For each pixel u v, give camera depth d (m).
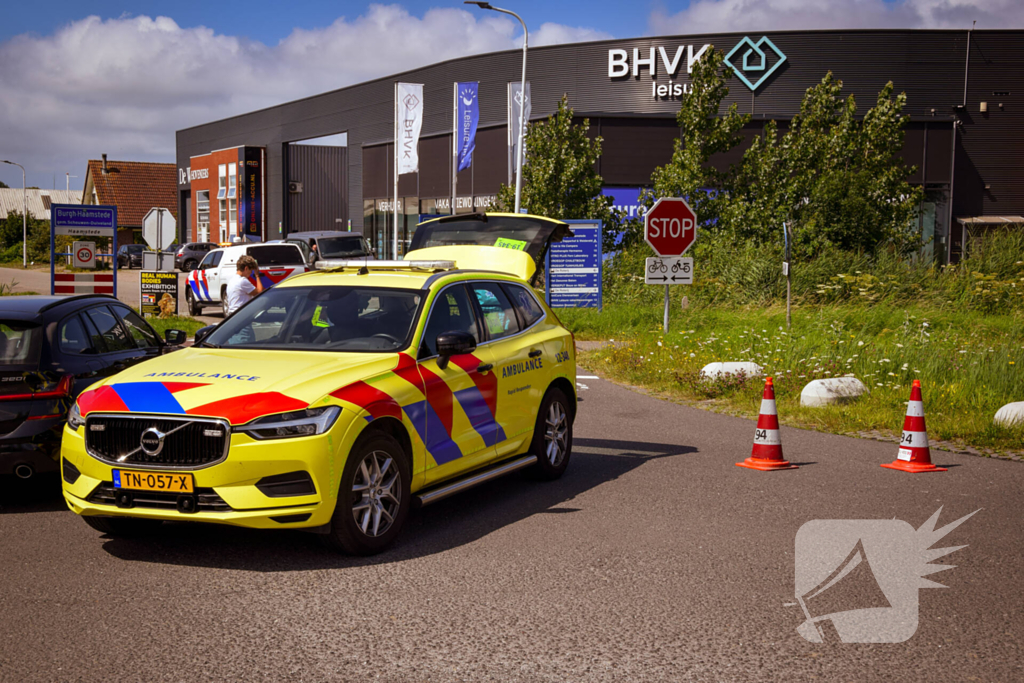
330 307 6.61
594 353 17.41
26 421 6.61
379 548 5.62
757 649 4.16
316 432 5.24
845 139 31.09
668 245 17.62
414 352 6.20
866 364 12.98
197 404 5.26
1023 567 5.33
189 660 4.05
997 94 42.41
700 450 9.03
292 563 5.44
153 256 26.69
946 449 8.96
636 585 5.03
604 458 8.66
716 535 6.00
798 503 6.84
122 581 5.12
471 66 48.03
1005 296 21.62
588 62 44.31
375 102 55.22
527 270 13.53
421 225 15.22
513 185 32.72
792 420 10.67
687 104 30.58
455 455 6.39
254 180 65.38
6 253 71.94
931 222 42.53
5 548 5.76
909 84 42.12
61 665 4.00
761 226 28.00
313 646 4.21
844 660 4.04
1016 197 42.94
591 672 3.92
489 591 4.95
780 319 19.73
